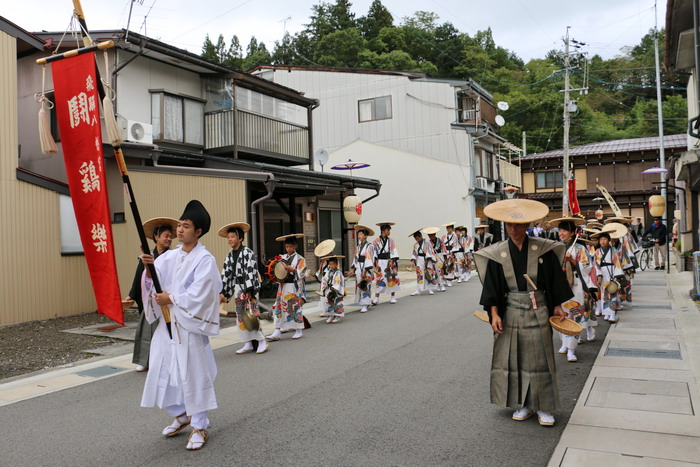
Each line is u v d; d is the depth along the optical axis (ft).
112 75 41.73
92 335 29.94
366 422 14.96
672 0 35.09
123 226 38.96
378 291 40.78
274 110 56.85
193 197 39.91
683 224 59.82
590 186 113.09
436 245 48.88
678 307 32.50
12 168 33.65
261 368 21.72
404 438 13.71
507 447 12.96
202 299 13.62
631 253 33.47
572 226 23.59
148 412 16.78
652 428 13.69
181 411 14.49
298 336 28.02
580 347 23.67
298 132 58.70
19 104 44.68
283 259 28.09
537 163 116.78
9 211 33.35
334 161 84.64
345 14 134.00
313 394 17.76
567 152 82.48
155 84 45.65
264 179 38.81
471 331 27.84
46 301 35.27
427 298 43.04
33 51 43.19
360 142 82.99
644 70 156.66
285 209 52.60
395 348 24.45
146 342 22.00
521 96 131.03
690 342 23.08
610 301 28.84
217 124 49.29
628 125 145.59
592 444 12.84
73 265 37.11
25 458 13.30
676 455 12.03
